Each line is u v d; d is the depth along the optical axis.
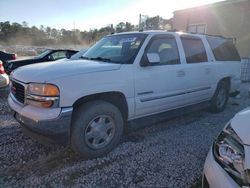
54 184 2.79
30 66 3.54
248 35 14.12
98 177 2.95
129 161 3.34
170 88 4.14
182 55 4.46
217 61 5.38
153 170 3.13
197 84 4.76
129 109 3.60
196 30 17.00
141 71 3.68
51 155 3.43
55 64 3.48
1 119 4.86
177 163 3.31
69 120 2.97
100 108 3.29
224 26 15.27
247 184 1.75
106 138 3.46
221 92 5.70
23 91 3.15
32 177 2.91
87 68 3.24
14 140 3.87
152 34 4.04
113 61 3.72
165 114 4.27
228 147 2.03
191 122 5.03
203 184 2.21
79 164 3.22
